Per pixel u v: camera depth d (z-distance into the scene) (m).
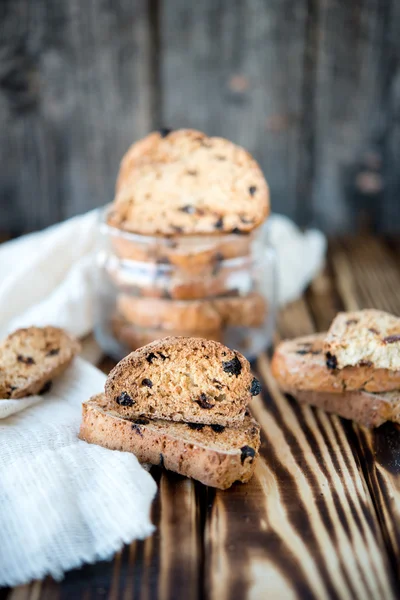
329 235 0.79
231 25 0.71
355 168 0.76
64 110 0.74
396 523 0.36
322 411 0.45
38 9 0.70
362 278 0.66
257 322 0.51
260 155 0.76
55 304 0.54
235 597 0.32
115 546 0.34
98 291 0.52
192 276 0.48
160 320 0.48
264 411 0.45
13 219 0.78
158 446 0.38
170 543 0.34
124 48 0.72
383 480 0.39
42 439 0.40
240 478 0.38
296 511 0.36
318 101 0.74
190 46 0.72
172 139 0.50
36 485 0.36
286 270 0.62
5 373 0.44
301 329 0.56
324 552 0.34
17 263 0.62
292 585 0.32
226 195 0.48
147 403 0.39
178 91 0.73
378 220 0.79
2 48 0.71
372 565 0.33
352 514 0.36
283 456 0.40
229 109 0.74
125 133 0.75
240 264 0.49
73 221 0.61
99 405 0.40
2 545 0.33
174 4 0.70
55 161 0.76
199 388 0.39
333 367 0.43
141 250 0.48
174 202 0.48
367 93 0.73
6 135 0.75
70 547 0.33
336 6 0.70
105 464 0.37
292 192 0.77
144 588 0.32
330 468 0.40
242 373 0.39
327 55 0.72
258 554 0.34
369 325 0.43
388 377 0.43
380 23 0.71
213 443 0.38
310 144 0.75
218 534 0.35
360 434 0.43
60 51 0.72
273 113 0.74
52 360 0.45
